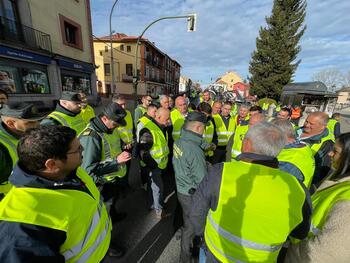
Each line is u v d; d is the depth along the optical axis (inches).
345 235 33.7
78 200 40.3
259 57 962.7
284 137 47.7
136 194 145.1
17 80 388.5
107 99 1061.8
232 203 46.0
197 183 84.0
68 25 530.6
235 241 46.0
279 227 43.2
